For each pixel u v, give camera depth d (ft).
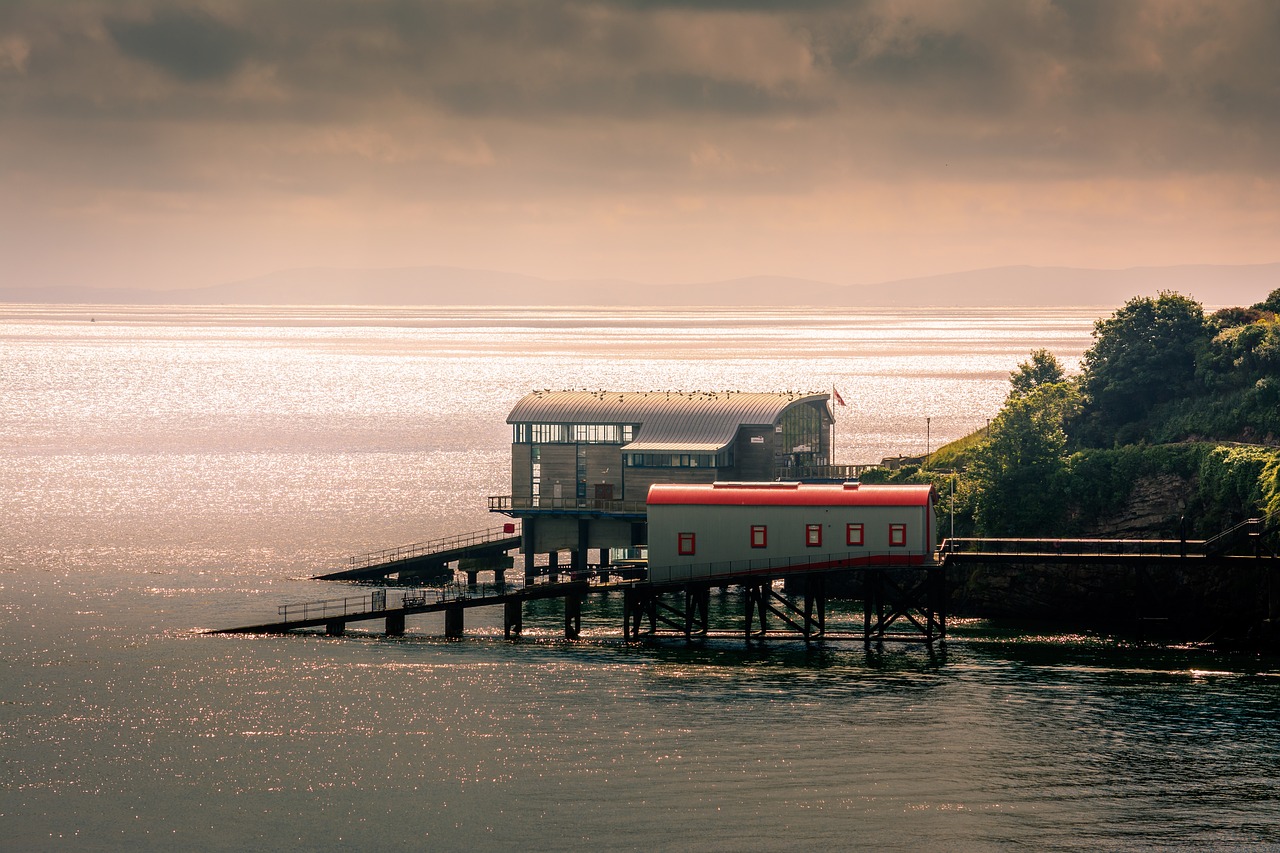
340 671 507.71
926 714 452.76
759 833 366.63
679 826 371.15
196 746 431.02
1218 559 526.16
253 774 409.08
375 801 389.60
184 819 380.17
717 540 550.77
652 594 554.87
